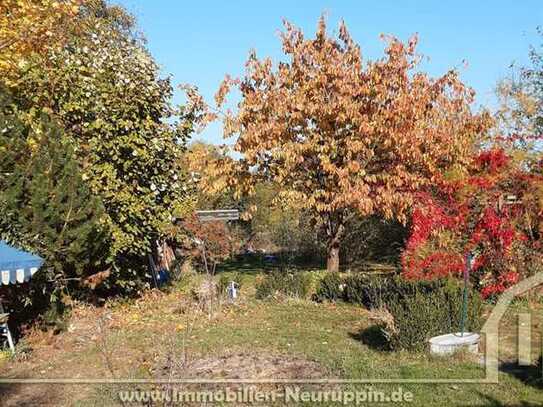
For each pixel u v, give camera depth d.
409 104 15.08
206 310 12.52
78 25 15.33
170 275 19.03
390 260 20.70
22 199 11.21
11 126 11.53
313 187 16.47
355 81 15.41
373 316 11.23
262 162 16.86
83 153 13.59
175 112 16.09
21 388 7.45
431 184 14.92
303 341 9.27
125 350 9.13
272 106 16.08
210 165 17.03
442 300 8.79
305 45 16.06
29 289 10.90
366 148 15.31
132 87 14.26
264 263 23.48
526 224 12.81
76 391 7.17
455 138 15.24
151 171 14.94
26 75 13.05
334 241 17.06
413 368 7.24
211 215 18.31
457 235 13.08
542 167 13.14
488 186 13.04
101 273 12.21
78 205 11.64
